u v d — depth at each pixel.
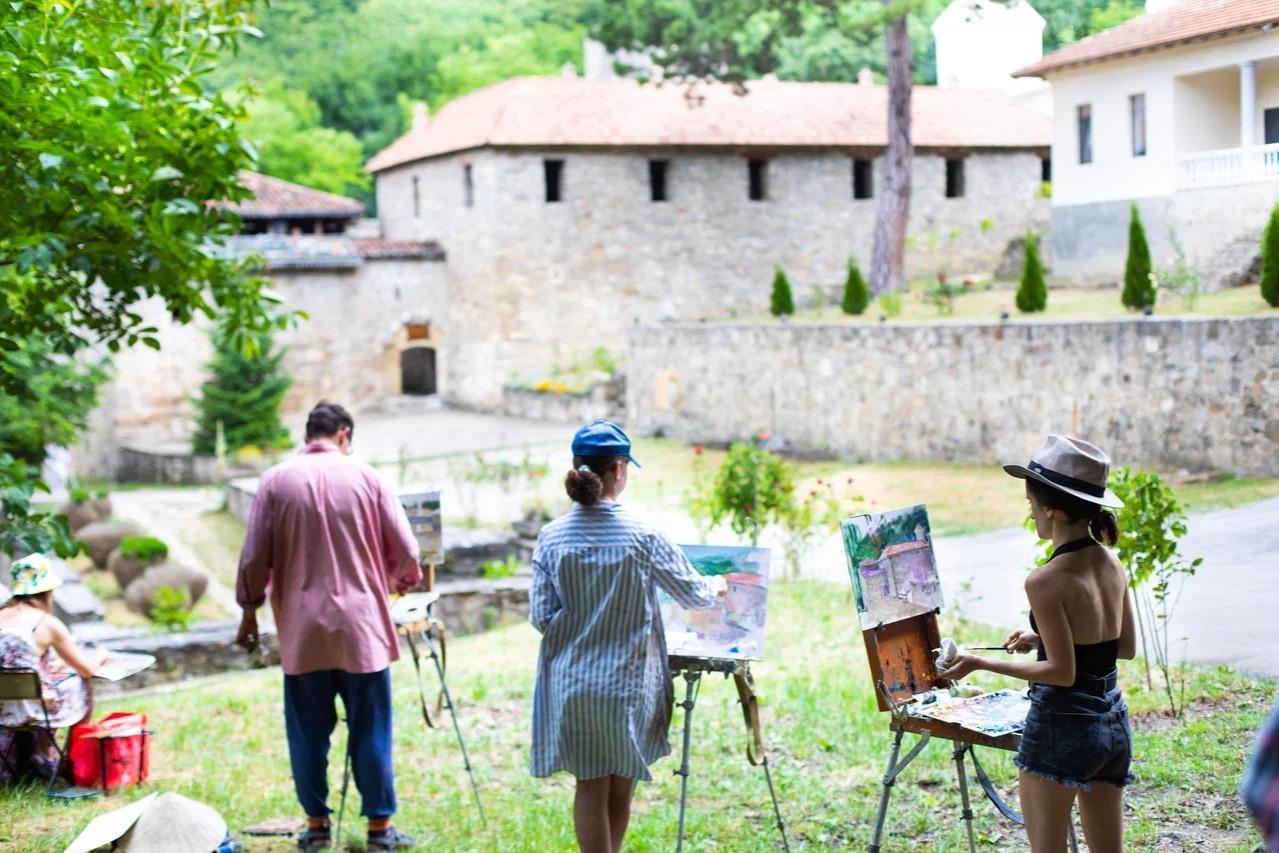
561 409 35.47
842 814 6.73
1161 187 19.80
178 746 9.10
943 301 28.03
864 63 37.50
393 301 40.31
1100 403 19.33
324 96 61.44
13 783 7.91
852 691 9.27
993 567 14.01
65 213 7.98
